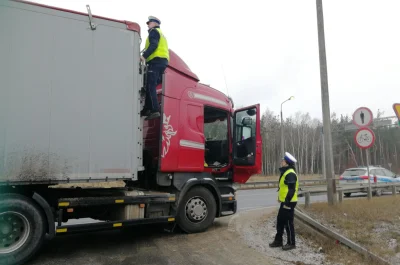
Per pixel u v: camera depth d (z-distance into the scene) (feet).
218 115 28.48
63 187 20.11
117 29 19.86
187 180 24.73
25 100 16.97
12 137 16.57
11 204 16.88
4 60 16.65
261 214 34.81
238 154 29.22
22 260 17.06
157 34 23.16
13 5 17.02
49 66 17.70
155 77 22.84
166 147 23.48
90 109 18.70
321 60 33.47
